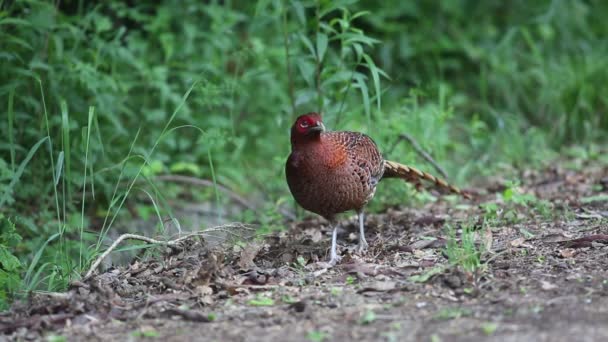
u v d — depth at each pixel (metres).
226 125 14.41
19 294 8.43
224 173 15.02
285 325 7.20
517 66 17.92
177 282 8.51
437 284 8.01
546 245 9.22
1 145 11.71
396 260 9.12
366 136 10.12
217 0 16.48
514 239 9.55
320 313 7.45
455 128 16.72
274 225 12.02
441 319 7.09
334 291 7.96
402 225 10.91
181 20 16.22
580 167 14.12
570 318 6.88
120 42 14.09
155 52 15.66
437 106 15.34
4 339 7.30
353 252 9.66
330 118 11.43
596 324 6.70
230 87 13.42
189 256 9.41
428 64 17.81
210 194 14.48
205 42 15.90
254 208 13.27
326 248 9.96
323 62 12.61
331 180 9.25
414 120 13.50
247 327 7.20
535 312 7.08
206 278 8.41
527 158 14.95
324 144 9.24
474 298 7.62
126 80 14.52
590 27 19.19
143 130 14.63
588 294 7.46
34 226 11.33
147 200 13.84
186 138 15.02
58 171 8.91
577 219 10.48
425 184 12.51
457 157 15.20
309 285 8.39
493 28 18.78
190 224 12.88
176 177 13.68
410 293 7.84
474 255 8.24
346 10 11.44
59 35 12.94
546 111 16.66
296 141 9.23
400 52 18.05
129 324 7.46
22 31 12.38
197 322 7.41
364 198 9.71
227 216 13.62
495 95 17.33
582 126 16.19
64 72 12.68
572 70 17.05
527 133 15.38
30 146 12.55
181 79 14.95
